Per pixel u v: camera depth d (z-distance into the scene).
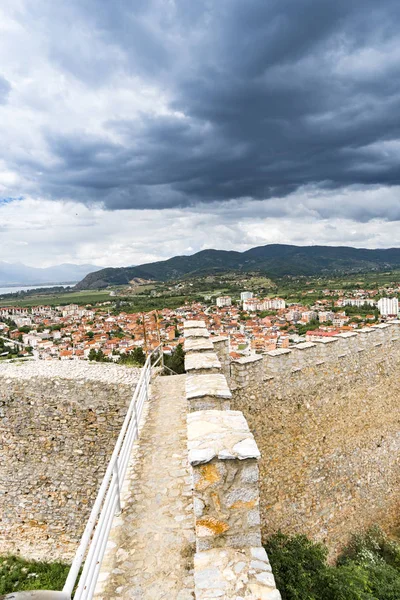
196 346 7.93
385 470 11.95
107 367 11.03
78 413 9.91
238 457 3.37
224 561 3.30
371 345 11.70
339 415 10.77
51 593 1.94
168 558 4.04
